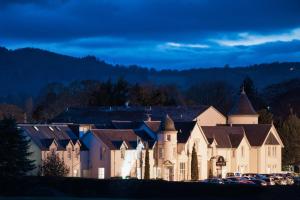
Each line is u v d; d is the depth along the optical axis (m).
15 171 127.81
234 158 187.88
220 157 180.75
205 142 178.75
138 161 165.50
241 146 189.62
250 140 195.25
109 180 119.62
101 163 162.62
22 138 133.62
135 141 167.12
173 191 115.31
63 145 160.00
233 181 149.25
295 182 160.88
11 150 127.62
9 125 129.25
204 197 112.50
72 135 167.25
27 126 156.62
